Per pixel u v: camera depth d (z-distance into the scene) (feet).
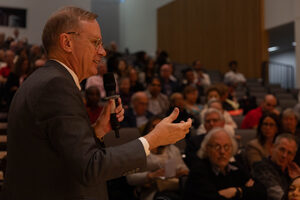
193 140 9.63
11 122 3.28
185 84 20.35
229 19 36.04
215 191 7.94
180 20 43.16
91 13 3.56
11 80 13.92
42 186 3.13
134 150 3.07
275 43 36.76
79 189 3.18
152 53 47.88
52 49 3.44
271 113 10.50
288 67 33.37
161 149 8.59
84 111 3.19
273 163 8.51
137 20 50.88
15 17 37.78
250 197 8.09
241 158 9.59
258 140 10.45
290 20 29.30
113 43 36.76
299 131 12.47
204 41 39.45
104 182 3.53
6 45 34.22
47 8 17.83
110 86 4.10
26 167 3.16
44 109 3.01
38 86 3.10
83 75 3.53
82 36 3.41
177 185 8.43
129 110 13.67
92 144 2.97
